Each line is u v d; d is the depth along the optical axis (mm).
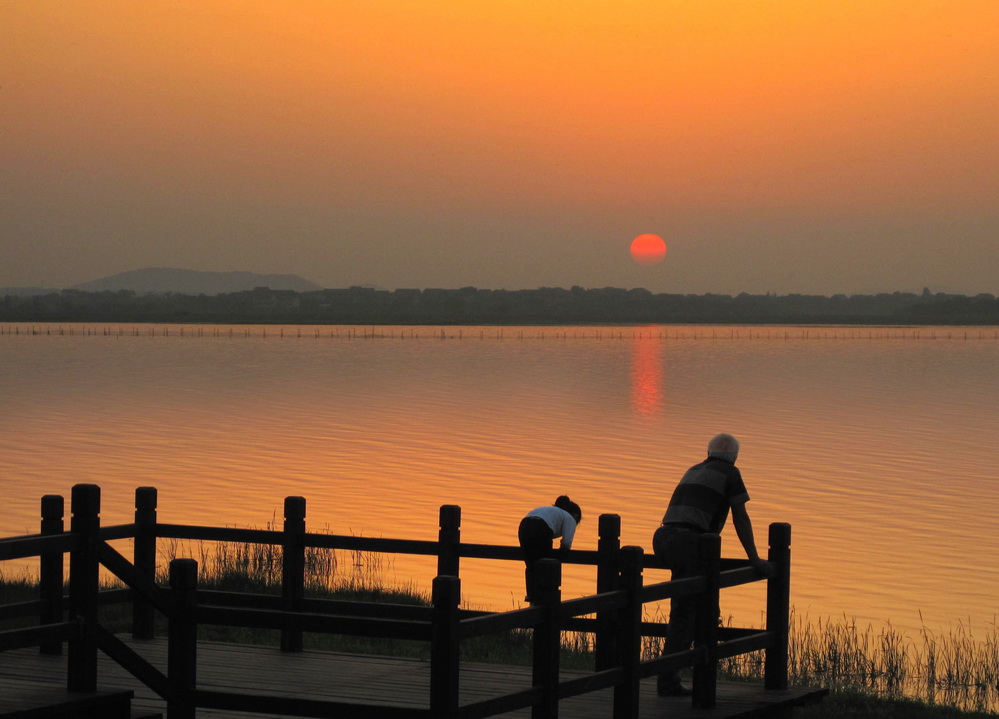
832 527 45188
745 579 13086
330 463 63375
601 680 10742
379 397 115812
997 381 150750
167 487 53156
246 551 29828
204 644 15172
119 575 10438
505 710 9758
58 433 78750
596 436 79562
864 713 17328
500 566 34812
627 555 11094
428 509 47062
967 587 34156
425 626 9414
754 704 12688
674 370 179500
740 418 94938
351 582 26922
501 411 100312
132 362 191125
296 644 14602
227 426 84438
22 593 22672
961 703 20438
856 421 92438
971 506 50406
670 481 57125
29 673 12195
